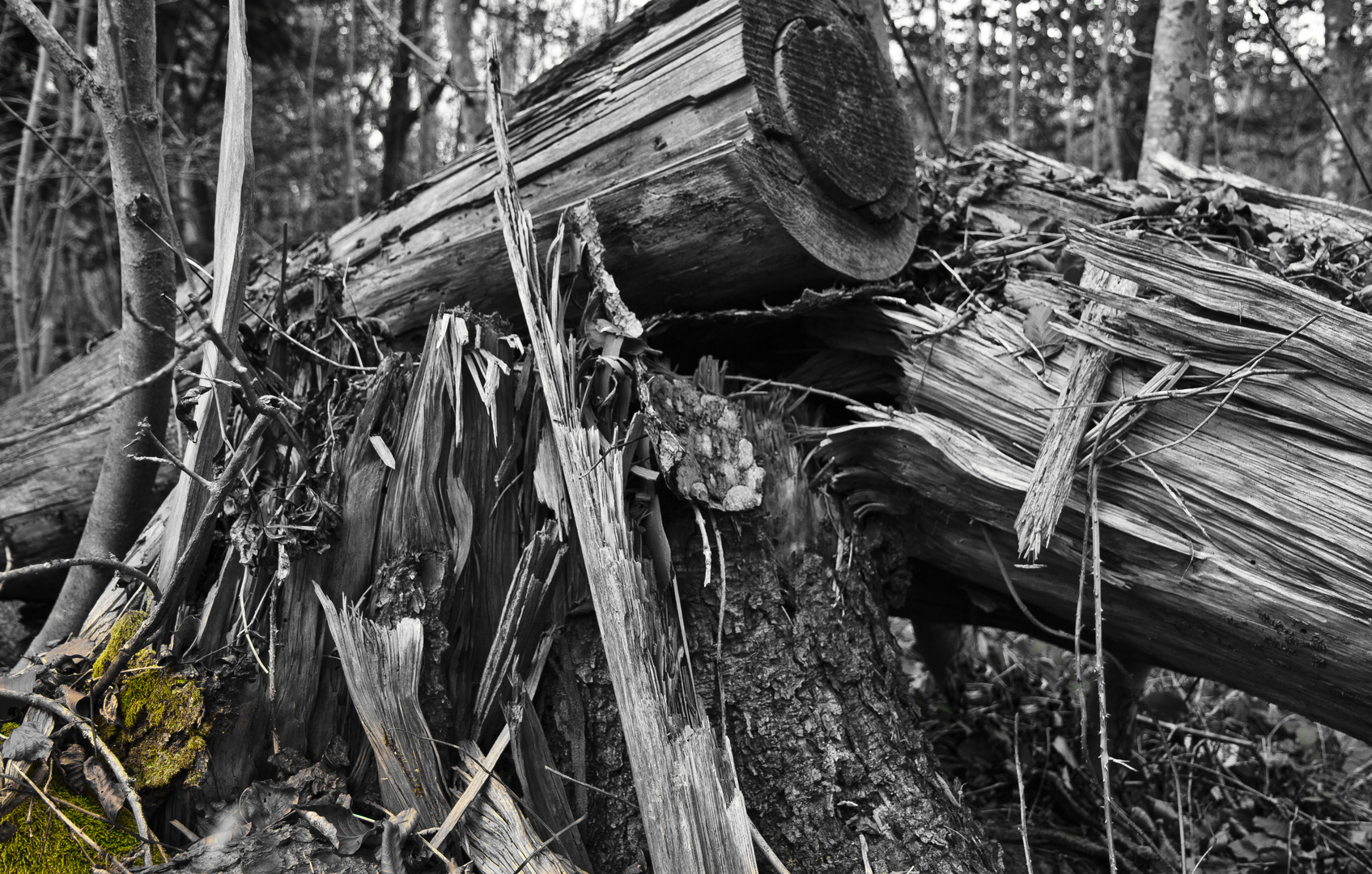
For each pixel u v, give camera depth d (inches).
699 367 82.8
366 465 68.0
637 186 80.7
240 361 69.1
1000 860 70.3
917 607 101.8
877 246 86.5
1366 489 61.0
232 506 65.8
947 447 77.7
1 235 253.3
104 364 118.0
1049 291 83.1
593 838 66.2
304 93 344.2
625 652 60.2
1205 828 96.0
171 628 63.2
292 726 63.0
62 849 55.9
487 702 65.6
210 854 55.0
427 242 97.3
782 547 76.3
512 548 70.4
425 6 293.9
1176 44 149.1
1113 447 69.7
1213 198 96.9
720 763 60.5
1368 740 69.8
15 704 61.4
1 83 222.5
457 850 60.5
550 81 90.0
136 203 75.8
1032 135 318.0
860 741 70.4
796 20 79.9
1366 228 92.2
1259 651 68.4
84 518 114.8
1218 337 65.9
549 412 66.1
